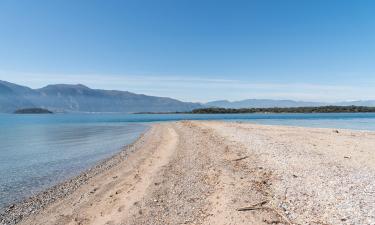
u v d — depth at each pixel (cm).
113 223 741
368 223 601
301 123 5938
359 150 1534
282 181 939
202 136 2594
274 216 678
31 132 4809
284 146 1675
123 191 1026
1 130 5412
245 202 773
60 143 3016
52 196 1076
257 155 1409
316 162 1201
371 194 771
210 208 774
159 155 1762
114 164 1636
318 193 799
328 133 2588
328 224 616
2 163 1847
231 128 3338
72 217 827
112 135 3875
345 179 926
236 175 1064
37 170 1596
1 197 1088
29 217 870
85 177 1356
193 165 1330
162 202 857
